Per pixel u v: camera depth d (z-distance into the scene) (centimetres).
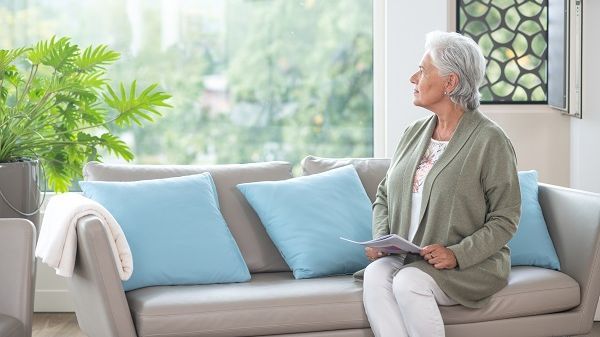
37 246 345
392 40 491
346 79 518
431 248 330
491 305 338
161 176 386
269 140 521
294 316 326
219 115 520
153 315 313
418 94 354
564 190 382
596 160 483
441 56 346
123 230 349
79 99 445
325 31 516
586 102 481
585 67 478
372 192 403
